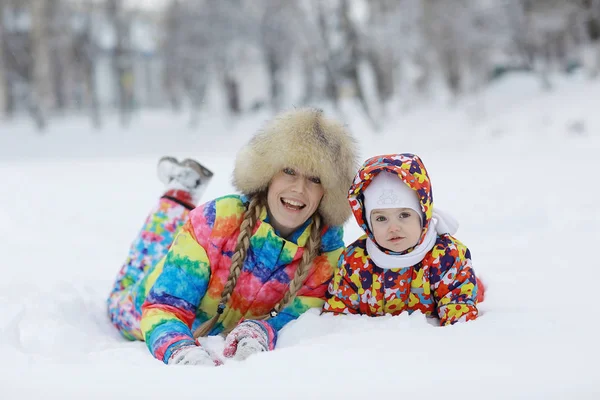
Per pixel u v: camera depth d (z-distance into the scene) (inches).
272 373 68.4
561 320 85.9
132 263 116.1
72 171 550.3
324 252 103.9
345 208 98.9
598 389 63.2
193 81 1143.0
